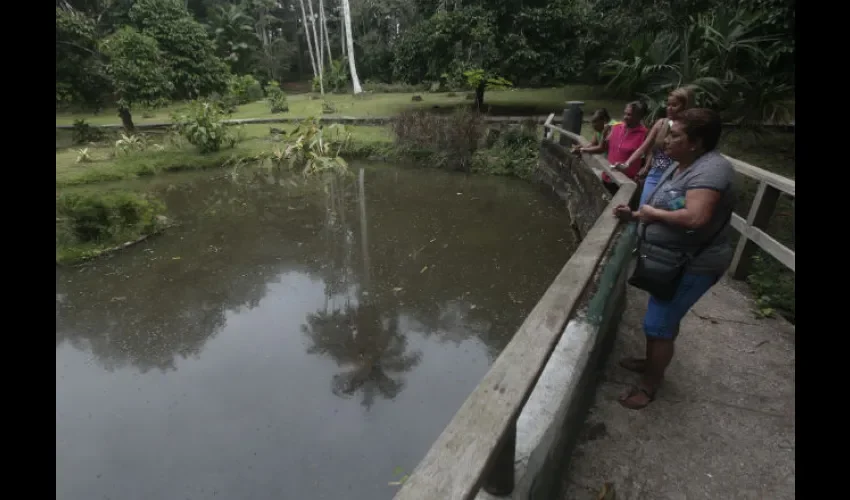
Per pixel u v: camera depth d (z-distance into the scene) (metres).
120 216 7.74
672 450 2.06
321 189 10.77
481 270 6.16
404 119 12.88
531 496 1.51
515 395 1.20
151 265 6.89
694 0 8.16
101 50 14.72
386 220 8.48
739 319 3.03
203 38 18.89
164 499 3.12
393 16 30.72
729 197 1.87
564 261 6.21
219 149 13.71
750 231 3.41
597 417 2.23
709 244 1.94
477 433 1.08
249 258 7.08
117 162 12.45
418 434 3.61
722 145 7.43
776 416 2.23
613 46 14.73
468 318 5.11
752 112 7.05
